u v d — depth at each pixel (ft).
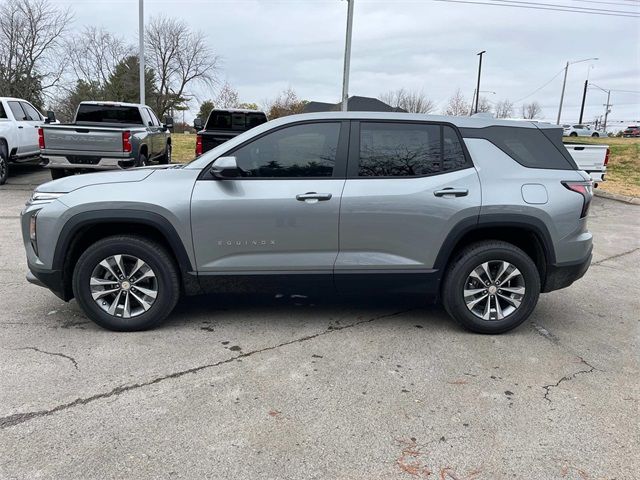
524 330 14.38
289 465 8.38
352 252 13.29
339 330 13.96
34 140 43.24
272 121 13.43
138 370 11.36
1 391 10.32
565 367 12.09
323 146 13.23
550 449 8.95
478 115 14.37
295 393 10.59
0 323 13.82
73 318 14.30
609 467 8.51
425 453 8.77
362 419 9.71
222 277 13.23
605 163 38.88
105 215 12.65
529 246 14.23
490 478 8.20
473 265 13.46
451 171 13.39
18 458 8.34
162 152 46.44
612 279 20.08
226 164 12.33
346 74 61.31
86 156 33.37
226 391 10.59
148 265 13.09
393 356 12.42
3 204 32.01
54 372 11.16
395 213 13.04
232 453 8.64
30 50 126.31
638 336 14.17
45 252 12.85
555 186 13.51
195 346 12.69
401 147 13.35
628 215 36.24
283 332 13.71
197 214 12.76
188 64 185.68
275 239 13.03
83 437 8.94
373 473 8.24
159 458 8.46
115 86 160.76
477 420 9.78
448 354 12.61
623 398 10.72
